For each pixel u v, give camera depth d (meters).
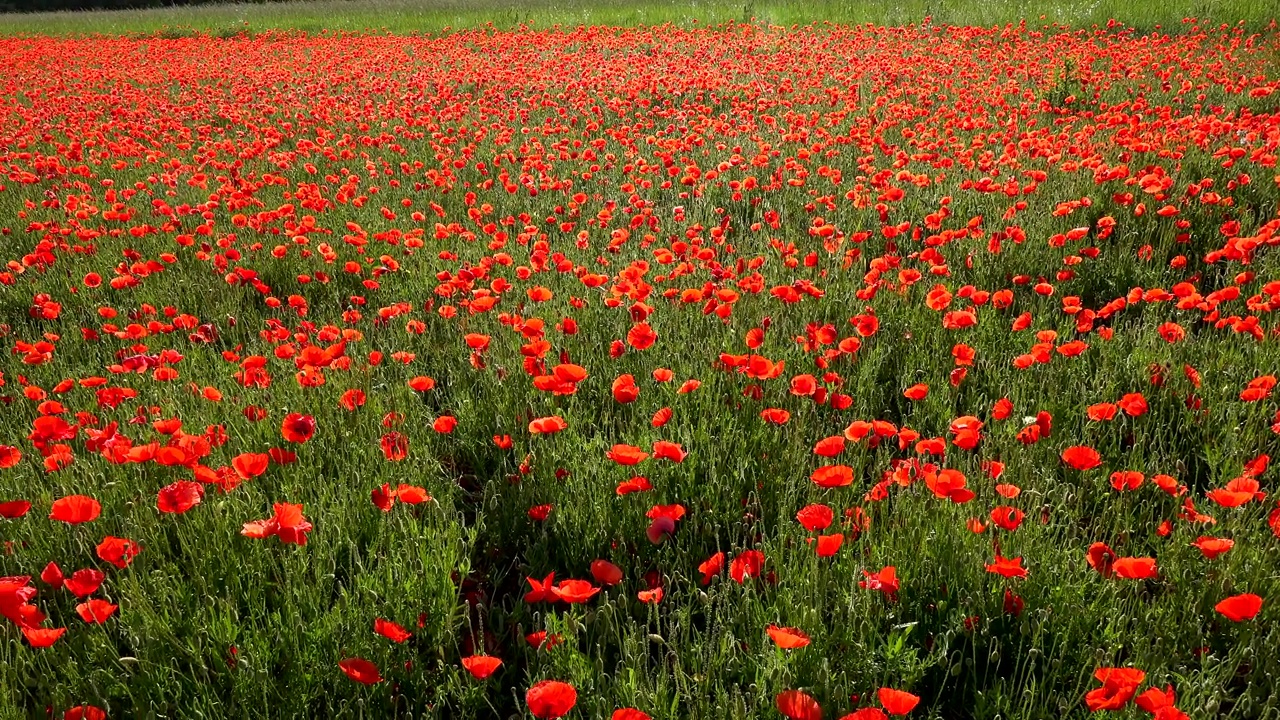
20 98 14.01
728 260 4.84
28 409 3.40
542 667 2.03
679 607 2.32
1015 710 1.94
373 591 2.21
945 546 2.30
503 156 7.59
